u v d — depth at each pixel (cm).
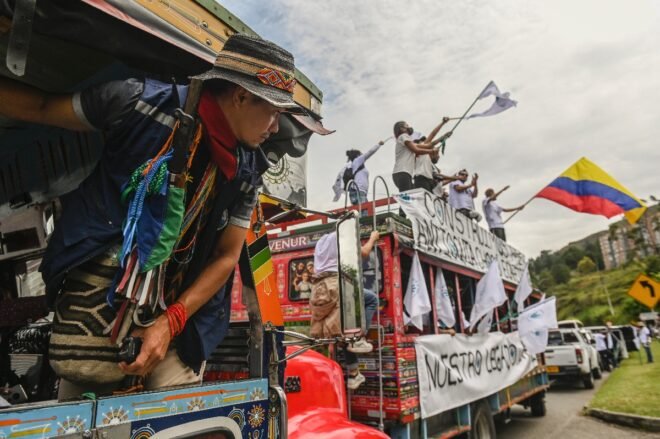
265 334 197
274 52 151
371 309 400
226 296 183
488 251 718
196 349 165
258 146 172
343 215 275
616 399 1067
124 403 128
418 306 445
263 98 146
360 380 388
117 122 143
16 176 222
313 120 230
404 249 461
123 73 184
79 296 143
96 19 141
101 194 147
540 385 940
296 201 296
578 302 7025
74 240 142
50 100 146
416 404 421
